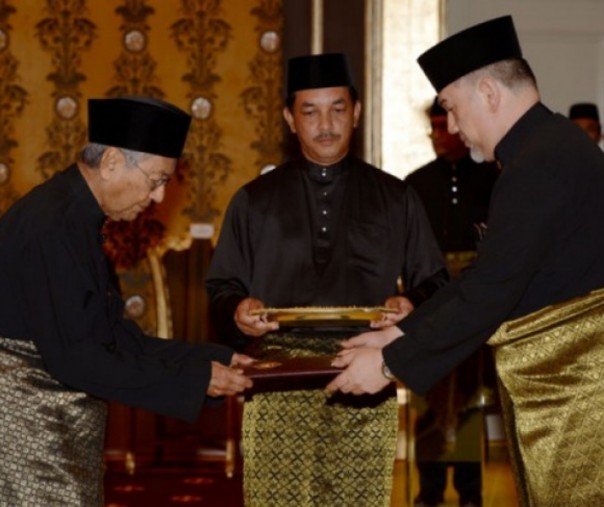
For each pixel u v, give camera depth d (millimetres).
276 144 6871
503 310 3295
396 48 6953
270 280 4293
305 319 4008
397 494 6191
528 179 3258
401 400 6801
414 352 3420
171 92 6879
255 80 6879
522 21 7387
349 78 4336
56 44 6859
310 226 4301
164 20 6867
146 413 7188
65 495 3205
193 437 7043
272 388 4141
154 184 3371
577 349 3289
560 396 3312
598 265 3289
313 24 6867
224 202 6883
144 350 3574
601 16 7410
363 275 4277
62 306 3164
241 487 6496
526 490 3438
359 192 4336
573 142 3324
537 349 3332
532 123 3410
